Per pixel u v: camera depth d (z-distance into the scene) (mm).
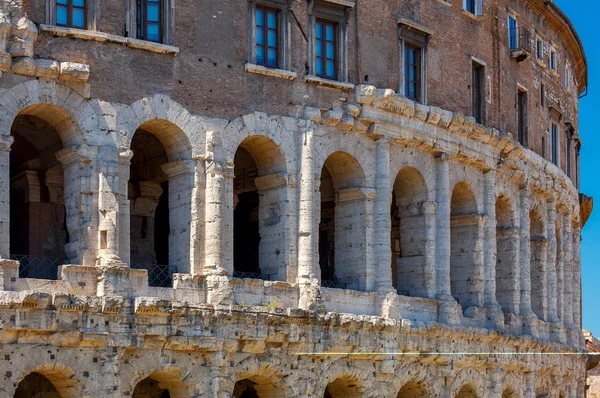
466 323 70000
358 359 62375
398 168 66500
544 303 83062
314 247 60875
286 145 60562
